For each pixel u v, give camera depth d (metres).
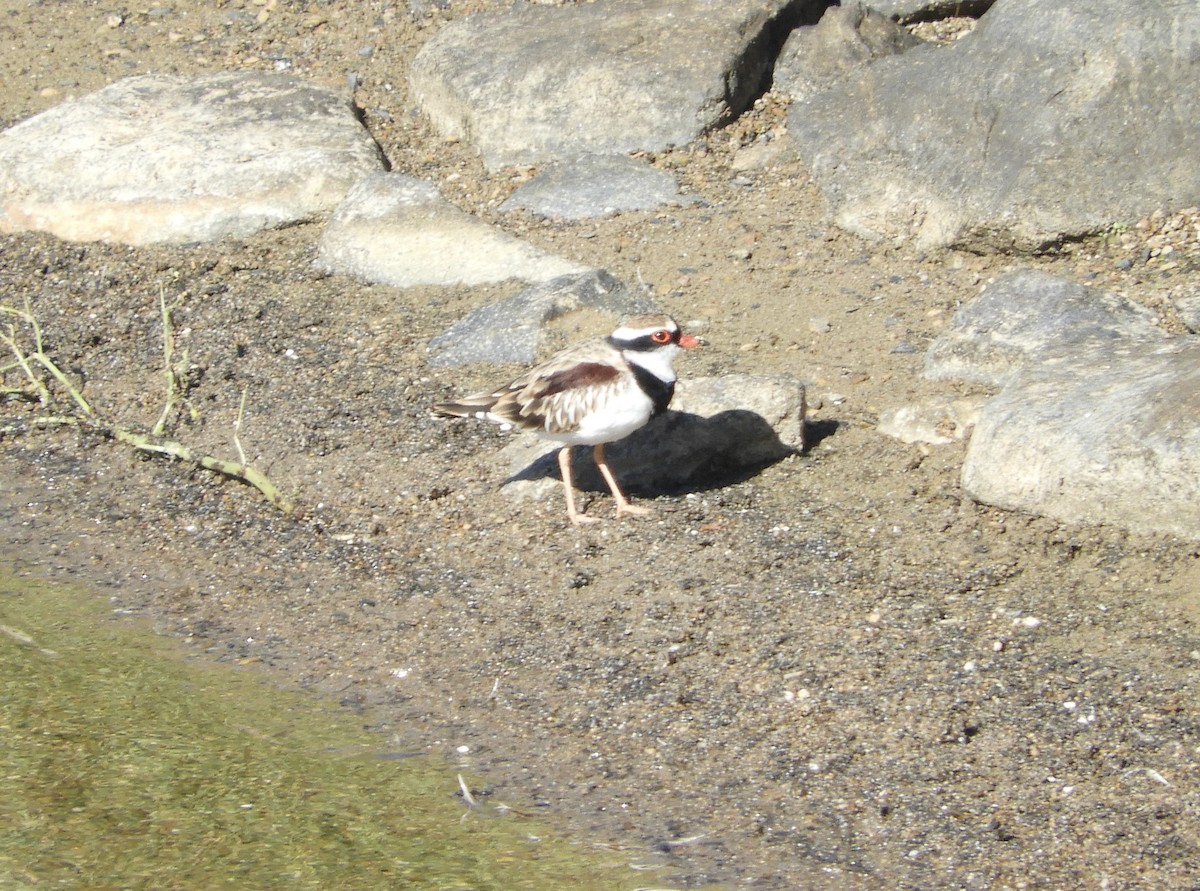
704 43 18.03
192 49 20.62
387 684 10.73
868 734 9.80
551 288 15.02
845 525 12.05
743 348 14.39
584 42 18.39
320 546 12.48
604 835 9.04
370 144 17.97
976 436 12.17
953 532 11.80
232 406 14.45
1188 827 8.77
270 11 21.33
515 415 12.07
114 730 10.16
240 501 13.19
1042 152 15.08
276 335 15.45
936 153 15.73
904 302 14.99
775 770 9.55
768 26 18.47
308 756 9.88
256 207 17.16
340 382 14.63
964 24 19.05
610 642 10.95
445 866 8.72
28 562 12.48
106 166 17.66
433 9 21.02
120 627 11.57
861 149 16.27
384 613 11.55
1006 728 9.73
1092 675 10.12
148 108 18.62
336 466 13.47
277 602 11.80
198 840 8.99
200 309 15.98
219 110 18.48
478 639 11.14
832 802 9.25
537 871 8.67
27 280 16.62
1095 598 10.88
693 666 10.61
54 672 10.89
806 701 10.15
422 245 16.27
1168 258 14.71
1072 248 15.05
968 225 15.28
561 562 11.95
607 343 12.00
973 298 14.95
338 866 8.73
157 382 14.97
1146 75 15.08
